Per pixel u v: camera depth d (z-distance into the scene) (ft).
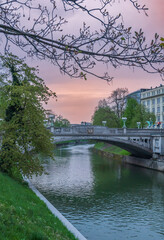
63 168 146.61
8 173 70.13
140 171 145.79
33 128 67.00
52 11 14.60
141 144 159.74
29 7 14.56
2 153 66.95
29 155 67.97
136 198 87.45
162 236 57.21
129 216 69.51
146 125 213.05
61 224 40.19
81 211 72.90
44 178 116.26
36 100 67.67
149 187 104.32
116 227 61.77
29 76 70.03
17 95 67.92
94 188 100.63
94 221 65.46
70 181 111.65
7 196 41.45
